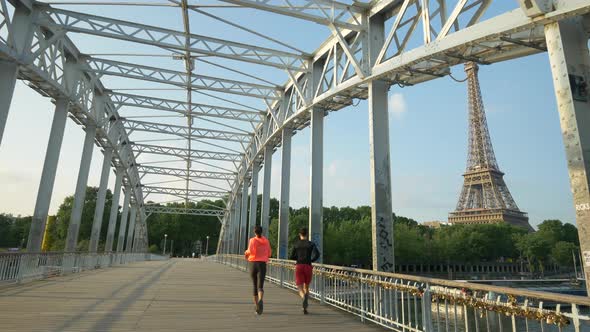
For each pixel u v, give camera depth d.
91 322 7.21
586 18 6.68
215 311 8.79
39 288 11.98
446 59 9.99
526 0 6.64
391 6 12.15
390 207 11.28
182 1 13.69
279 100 21.67
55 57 16.48
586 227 5.66
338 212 94.00
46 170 17.20
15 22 14.29
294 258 9.27
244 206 35.09
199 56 18.05
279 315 8.48
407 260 77.81
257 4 12.31
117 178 34.22
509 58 9.19
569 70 6.30
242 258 26.36
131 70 20.39
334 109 16.50
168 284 14.55
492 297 5.00
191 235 115.50
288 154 20.00
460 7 8.77
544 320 3.86
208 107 25.88
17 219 104.81
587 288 5.53
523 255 94.19
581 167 5.85
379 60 11.60
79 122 22.27
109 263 27.48
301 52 16.98
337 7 12.79
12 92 13.95
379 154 11.52
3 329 6.47
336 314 8.70
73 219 21.09
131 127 30.28
